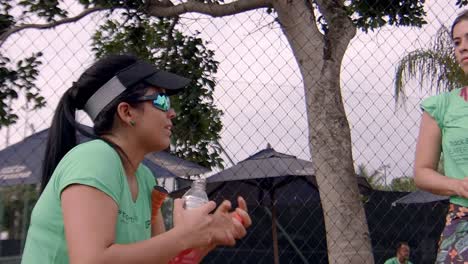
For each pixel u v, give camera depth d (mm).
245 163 6590
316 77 5043
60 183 1604
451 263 2279
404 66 5586
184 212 1646
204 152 5633
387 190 7004
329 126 4945
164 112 1798
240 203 1739
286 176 6852
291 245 7512
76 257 1495
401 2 5574
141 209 1795
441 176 2352
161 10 5852
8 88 4148
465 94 2432
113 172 1624
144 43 5898
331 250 4828
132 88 1759
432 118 2480
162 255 1558
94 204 1548
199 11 5832
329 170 4898
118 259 1514
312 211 7531
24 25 4691
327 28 5227
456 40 2520
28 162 3982
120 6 5641
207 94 5746
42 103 3928
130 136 1771
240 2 5719
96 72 1779
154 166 5066
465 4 5438
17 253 4969
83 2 5227
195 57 5926
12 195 4871
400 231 7574
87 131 1801
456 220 2320
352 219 4824
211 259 7035
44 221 1633
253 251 7340
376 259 7492
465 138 2359
